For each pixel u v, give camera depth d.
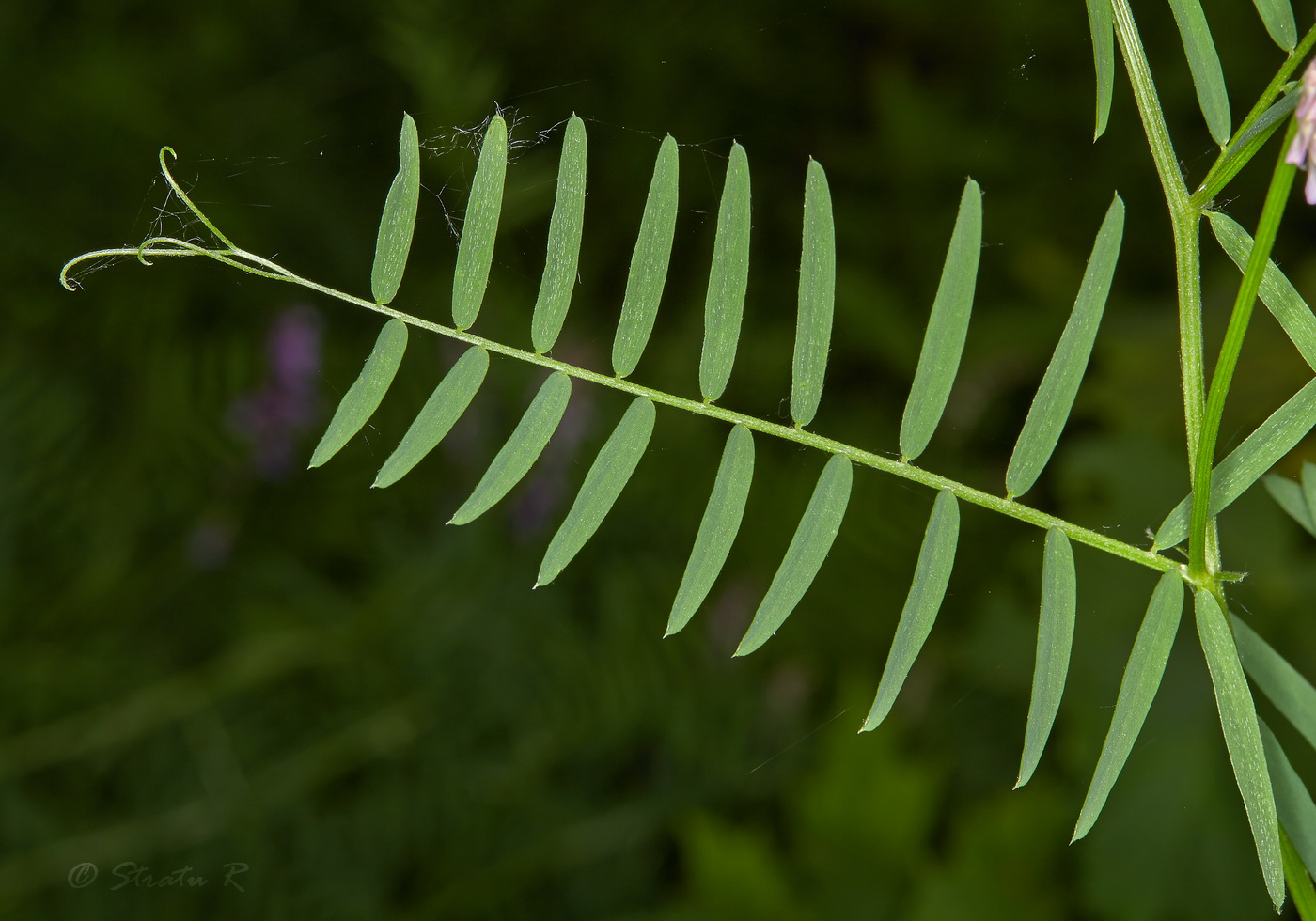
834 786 0.53
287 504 0.56
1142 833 0.48
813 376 0.26
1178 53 0.59
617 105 0.60
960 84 0.63
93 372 0.54
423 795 0.55
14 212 0.53
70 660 0.53
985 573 0.58
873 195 0.64
